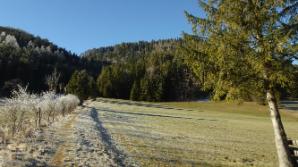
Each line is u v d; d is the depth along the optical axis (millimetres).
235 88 13758
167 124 43375
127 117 49969
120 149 18047
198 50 14516
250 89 13812
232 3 13828
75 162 12820
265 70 13320
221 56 13688
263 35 13633
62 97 42062
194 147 22875
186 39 14742
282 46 12789
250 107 111438
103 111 59531
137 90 140500
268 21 13430
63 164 12180
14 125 17922
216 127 46688
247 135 38219
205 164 17094
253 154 22859
